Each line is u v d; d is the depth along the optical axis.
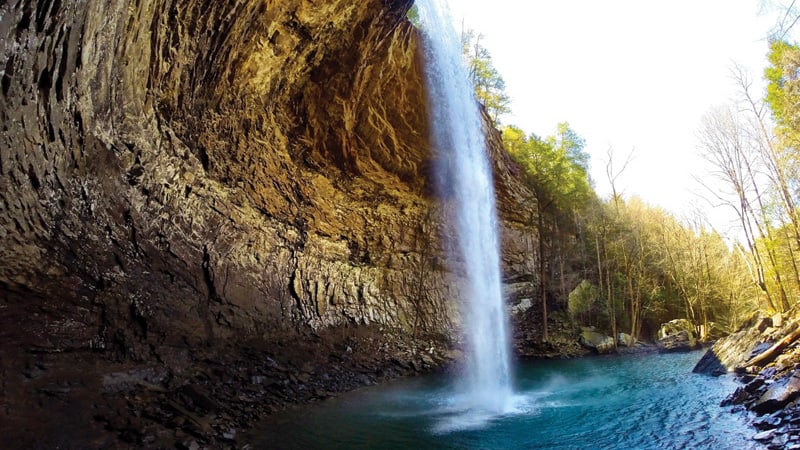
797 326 10.41
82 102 7.51
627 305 27.00
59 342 7.25
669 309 31.17
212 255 11.82
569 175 26.84
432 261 21.22
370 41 15.42
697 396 9.24
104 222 8.50
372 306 18.30
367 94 17.31
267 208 14.47
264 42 12.40
